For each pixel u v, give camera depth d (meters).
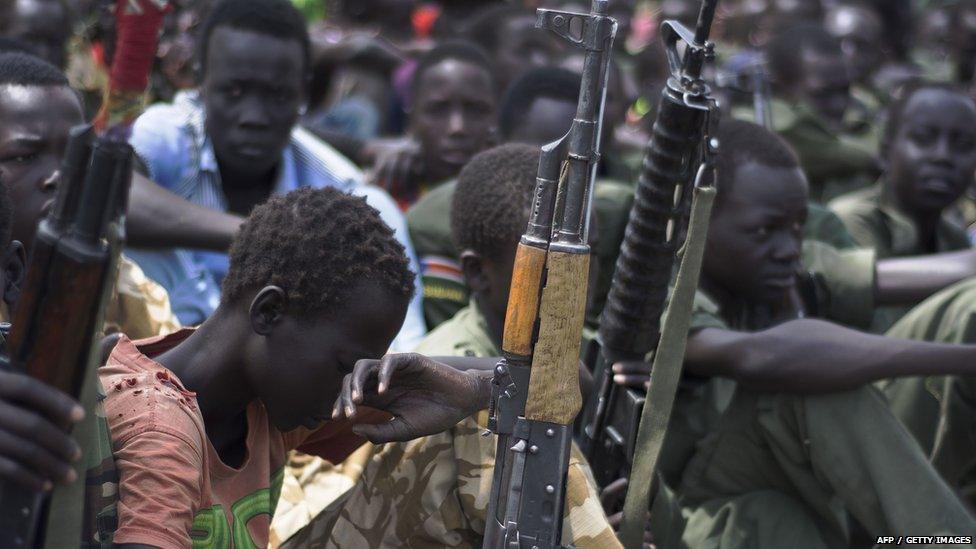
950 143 5.93
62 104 3.36
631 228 3.22
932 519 3.50
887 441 3.61
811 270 4.72
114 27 4.59
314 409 2.68
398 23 9.66
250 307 2.62
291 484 3.68
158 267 4.47
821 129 7.54
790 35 8.53
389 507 3.16
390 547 3.15
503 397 2.56
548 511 2.55
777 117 7.52
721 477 3.92
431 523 3.11
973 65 11.83
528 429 2.54
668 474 4.07
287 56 4.61
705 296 3.91
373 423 3.07
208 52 4.64
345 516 3.20
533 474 2.55
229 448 2.84
